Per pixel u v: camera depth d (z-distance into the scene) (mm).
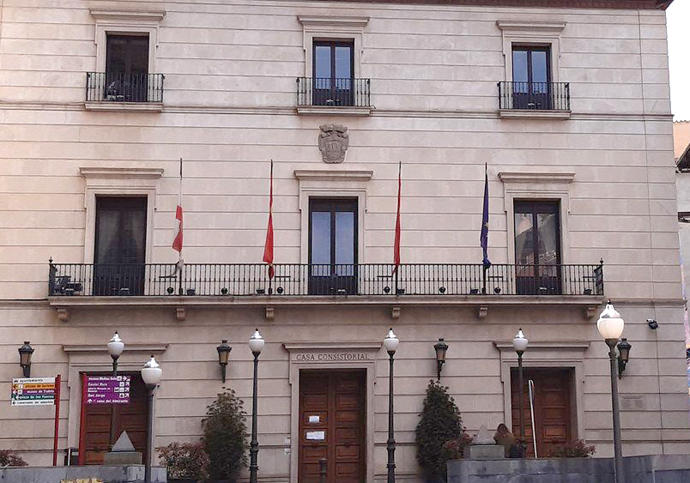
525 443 21031
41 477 15586
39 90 23484
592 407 23328
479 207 24062
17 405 21750
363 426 23172
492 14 24938
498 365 23297
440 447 22016
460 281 23578
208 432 21625
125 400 19141
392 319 23234
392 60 24500
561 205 24219
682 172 33062
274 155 23797
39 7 23828
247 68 24094
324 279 23391
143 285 22859
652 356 23719
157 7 24094
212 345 22766
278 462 22422
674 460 15797
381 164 24000
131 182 23281
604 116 24734
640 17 25359
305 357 22891
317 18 24328
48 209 23016
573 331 23609
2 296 22531
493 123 24438
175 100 23766
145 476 15969
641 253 24188
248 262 23266
